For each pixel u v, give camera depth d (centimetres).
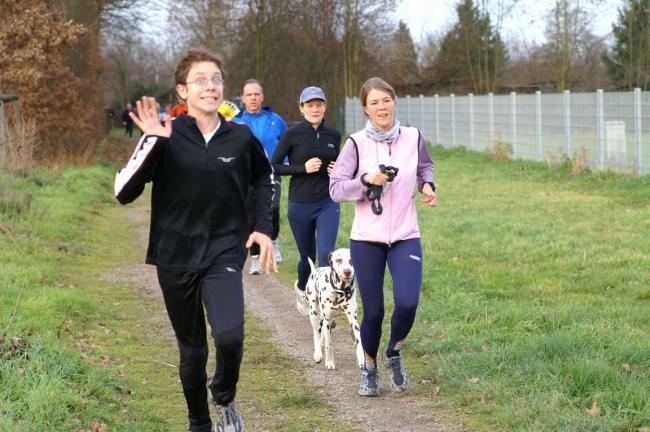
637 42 3406
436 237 1234
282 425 543
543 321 748
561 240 1164
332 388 624
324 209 803
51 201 1576
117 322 807
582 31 3331
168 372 654
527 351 634
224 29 4166
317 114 808
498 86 4388
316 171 787
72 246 1219
